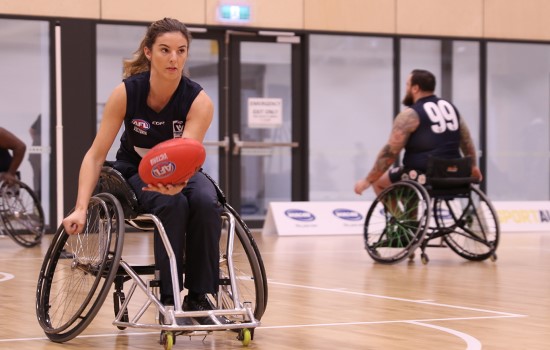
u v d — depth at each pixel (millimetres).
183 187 6895
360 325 8039
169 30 7102
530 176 25703
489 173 25344
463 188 14523
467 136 15109
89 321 6980
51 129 21781
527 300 9867
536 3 25641
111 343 7152
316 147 24031
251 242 7258
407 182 14102
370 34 24328
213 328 6695
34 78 21703
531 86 25672
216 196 7090
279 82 23750
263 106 23609
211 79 23203
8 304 9523
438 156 14547
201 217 6961
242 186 23469
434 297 10117
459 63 25078
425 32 24750
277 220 21297
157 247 6965
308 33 23828
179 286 6934
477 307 9281
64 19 21766
